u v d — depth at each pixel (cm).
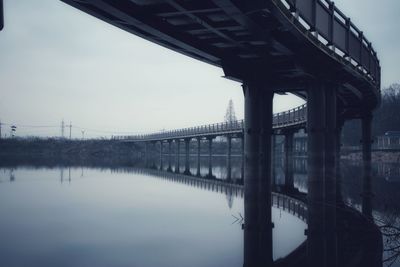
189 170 5750
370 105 3906
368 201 2219
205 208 2178
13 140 11412
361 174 3838
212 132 7375
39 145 11481
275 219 1814
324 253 1232
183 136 8656
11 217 1914
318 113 2422
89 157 10912
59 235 1522
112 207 2227
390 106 11956
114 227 1672
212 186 3425
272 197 2538
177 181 3919
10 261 1173
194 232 1570
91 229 1636
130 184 3575
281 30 1816
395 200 2197
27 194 2811
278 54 2219
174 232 1573
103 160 9100
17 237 1489
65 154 11306
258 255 1231
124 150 12294
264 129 2688
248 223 1728
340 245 1324
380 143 9212
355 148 8800
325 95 2555
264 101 2686
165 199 2577
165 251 1284
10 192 2914
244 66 2423
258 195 2508
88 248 1326
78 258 1205
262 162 2677
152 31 1777
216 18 1680
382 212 1850
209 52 2161
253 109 2502
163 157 11656
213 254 1249
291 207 2139
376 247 1282
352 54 2609
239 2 1517
